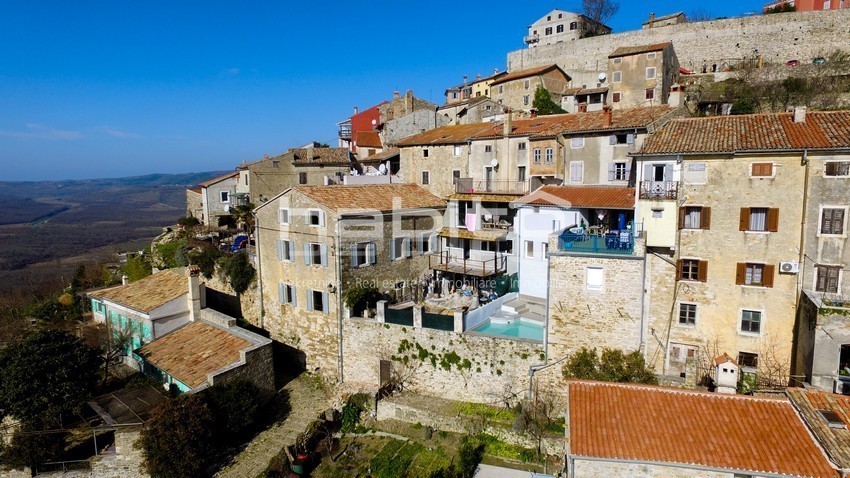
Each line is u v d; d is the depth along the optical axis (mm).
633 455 18125
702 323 26031
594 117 39656
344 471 25844
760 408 19922
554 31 90500
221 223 61188
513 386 27922
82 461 26391
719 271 25578
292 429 29688
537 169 39656
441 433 27516
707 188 25453
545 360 27266
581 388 21688
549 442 25000
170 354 32906
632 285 25609
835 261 23438
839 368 21422
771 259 24641
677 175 25828
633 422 19656
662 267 26266
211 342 33375
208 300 45031
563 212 32938
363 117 81250
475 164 44062
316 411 31000
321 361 34500
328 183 52031
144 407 27812
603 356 25922
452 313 32156
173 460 25188
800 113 25547
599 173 36562
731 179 25031
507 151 41750
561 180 38500
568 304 26797
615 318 26000
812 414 19078
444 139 46656
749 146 24453
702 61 68312
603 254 25906
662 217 25609
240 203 58094
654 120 34312
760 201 24594
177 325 36750
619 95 62250
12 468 26297
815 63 56188
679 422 19547
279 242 36281
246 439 29125
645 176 26641
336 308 32906
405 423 28812
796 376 23016
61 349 28438
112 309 39188
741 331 25453
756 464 17406
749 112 50125
